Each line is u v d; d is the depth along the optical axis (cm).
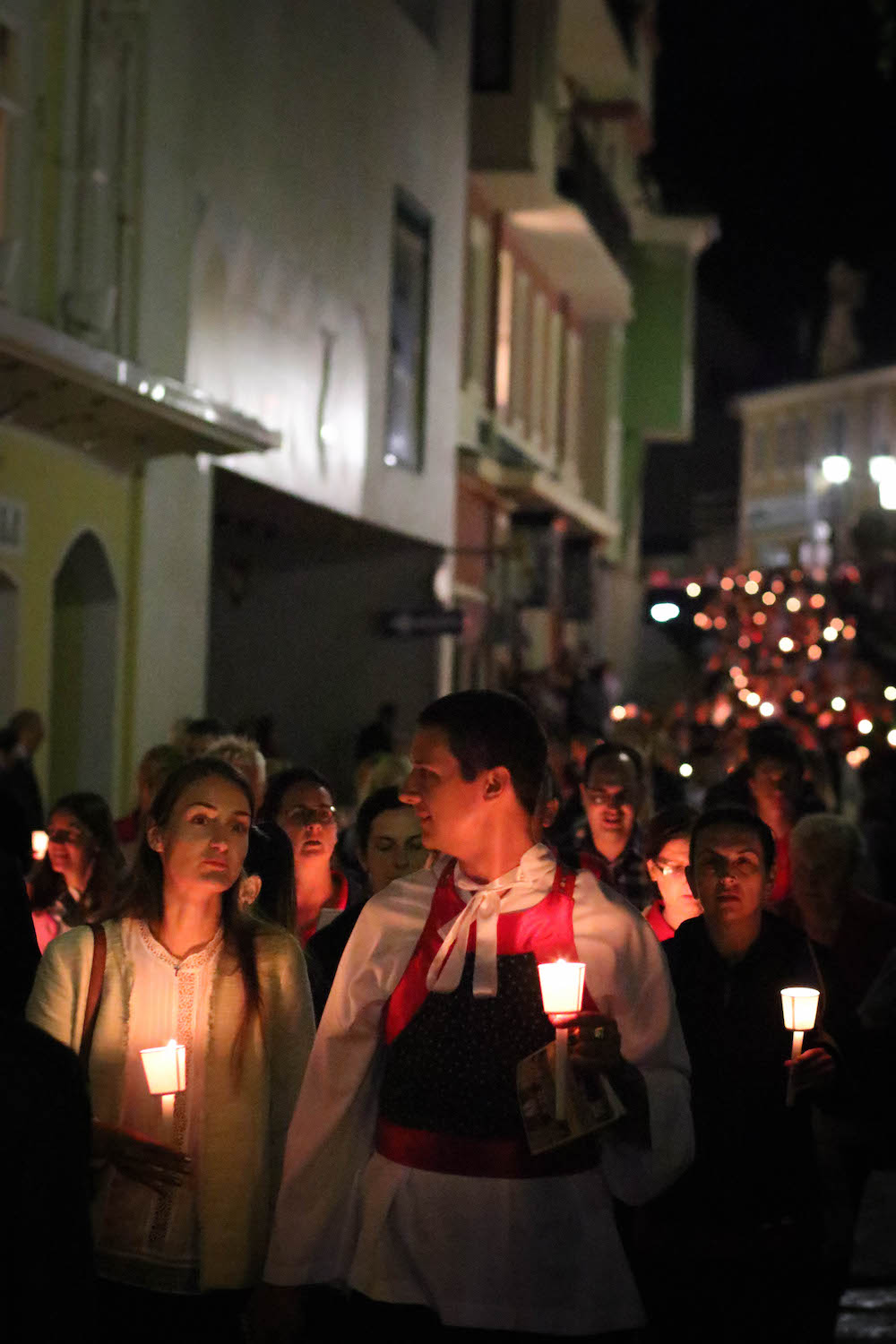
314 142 2277
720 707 3092
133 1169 523
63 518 1627
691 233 5444
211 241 1930
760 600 3806
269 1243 495
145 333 1762
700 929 621
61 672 1764
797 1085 586
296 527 2617
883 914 867
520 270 3841
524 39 3256
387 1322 459
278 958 557
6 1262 339
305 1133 481
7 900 586
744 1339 605
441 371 2902
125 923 554
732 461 8506
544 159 3359
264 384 2125
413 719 2886
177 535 1895
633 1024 465
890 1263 934
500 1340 449
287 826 843
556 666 3703
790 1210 604
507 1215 451
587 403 4691
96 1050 544
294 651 2831
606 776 1012
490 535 3666
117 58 1700
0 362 1388
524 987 461
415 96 2723
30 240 1565
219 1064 543
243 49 2023
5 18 1502
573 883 471
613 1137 465
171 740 1294
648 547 7275
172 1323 539
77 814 865
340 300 2383
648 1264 603
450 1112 457
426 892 480
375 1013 475
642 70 4931
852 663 3228
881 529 3609
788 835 1116
